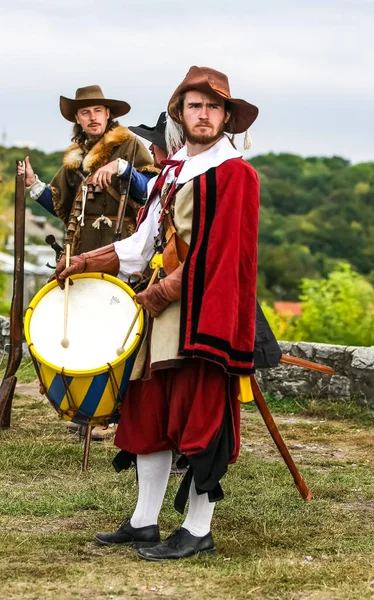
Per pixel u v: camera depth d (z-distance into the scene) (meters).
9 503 5.70
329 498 6.10
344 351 8.95
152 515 4.98
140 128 6.59
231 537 5.18
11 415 8.41
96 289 5.14
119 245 5.15
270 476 6.55
